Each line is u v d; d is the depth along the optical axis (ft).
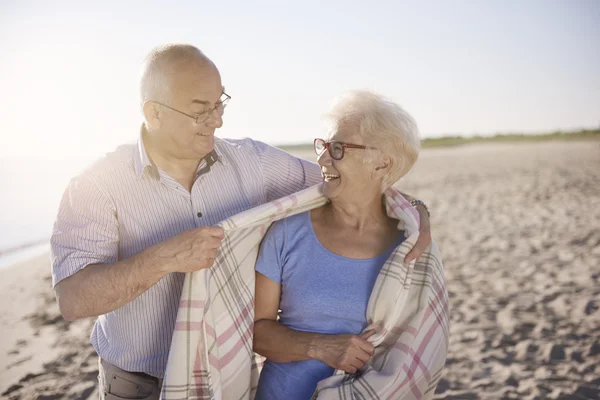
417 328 6.19
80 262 5.86
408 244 6.15
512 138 255.91
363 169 6.12
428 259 6.48
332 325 6.17
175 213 6.51
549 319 14.89
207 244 5.63
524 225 29.94
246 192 6.97
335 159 6.11
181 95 5.99
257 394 6.45
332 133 6.16
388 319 6.01
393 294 5.97
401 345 6.10
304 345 6.05
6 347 15.02
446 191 49.98
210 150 6.40
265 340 6.31
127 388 6.63
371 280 6.22
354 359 5.88
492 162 91.09
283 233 6.42
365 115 6.07
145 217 6.39
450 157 125.39
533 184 50.21
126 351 6.50
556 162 78.02
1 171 101.24
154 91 6.06
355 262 6.24
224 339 6.12
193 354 5.63
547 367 11.96
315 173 7.59
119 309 6.45
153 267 5.57
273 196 7.37
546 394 10.77
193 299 5.70
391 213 6.48
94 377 12.66
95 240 6.09
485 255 23.35
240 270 6.29
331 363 5.91
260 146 7.34
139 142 6.38
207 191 6.67
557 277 19.07
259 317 6.47
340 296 6.15
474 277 19.85
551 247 23.97
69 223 6.06
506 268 20.85
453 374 11.92
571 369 11.78
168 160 6.47
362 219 6.42
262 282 6.43
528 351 12.87
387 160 6.20
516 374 11.73
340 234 6.38
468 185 53.78
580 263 20.76
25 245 33.24
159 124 6.16
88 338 15.53
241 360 6.23
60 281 5.87
